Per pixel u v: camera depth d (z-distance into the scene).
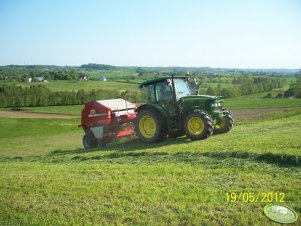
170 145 12.55
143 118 14.33
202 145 11.21
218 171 8.37
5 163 14.32
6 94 72.69
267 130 13.85
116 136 16.62
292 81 116.94
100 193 7.43
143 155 11.33
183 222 5.83
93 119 16.83
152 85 14.42
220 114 13.94
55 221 6.18
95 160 11.85
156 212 6.26
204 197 6.76
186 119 13.38
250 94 85.25
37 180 8.80
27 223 6.21
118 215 6.26
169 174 8.54
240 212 6.03
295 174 7.70
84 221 6.13
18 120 46.38
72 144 24.61
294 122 15.98
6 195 7.70
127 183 8.00
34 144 25.77
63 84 102.81
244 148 9.84
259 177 7.70
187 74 14.70
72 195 7.45
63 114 57.28
